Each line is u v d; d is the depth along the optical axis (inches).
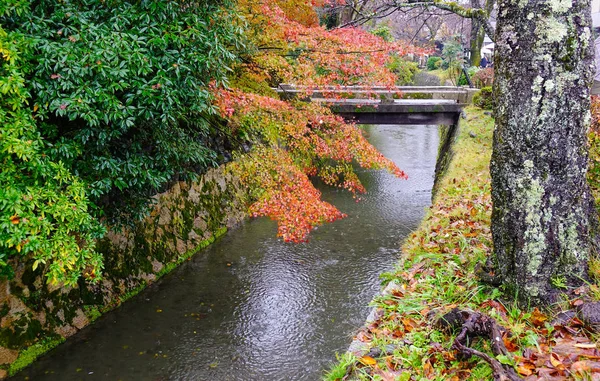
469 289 129.0
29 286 196.4
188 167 306.5
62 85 134.3
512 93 105.3
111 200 208.7
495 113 112.3
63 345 202.2
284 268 284.7
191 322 225.0
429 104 434.0
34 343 193.6
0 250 139.6
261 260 295.9
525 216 107.7
